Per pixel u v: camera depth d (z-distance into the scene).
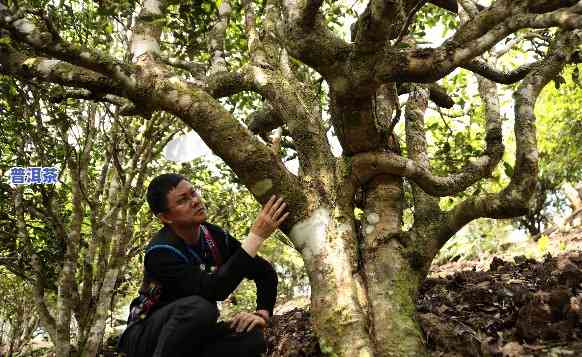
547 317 2.68
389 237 2.82
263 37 3.52
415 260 2.76
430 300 3.77
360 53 2.39
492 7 2.32
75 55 2.63
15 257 4.56
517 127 2.71
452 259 9.34
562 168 14.41
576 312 2.68
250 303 10.30
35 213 4.77
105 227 4.57
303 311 4.88
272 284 2.44
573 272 3.29
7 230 4.88
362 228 2.92
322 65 2.57
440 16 5.35
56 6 4.32
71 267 4.32
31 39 2.63
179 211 2.20
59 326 4.21
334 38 2.57
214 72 3.62
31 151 4.59
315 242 2.65
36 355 8.25
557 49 3.04
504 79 3.61
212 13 3.90
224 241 2.41
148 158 4.80
